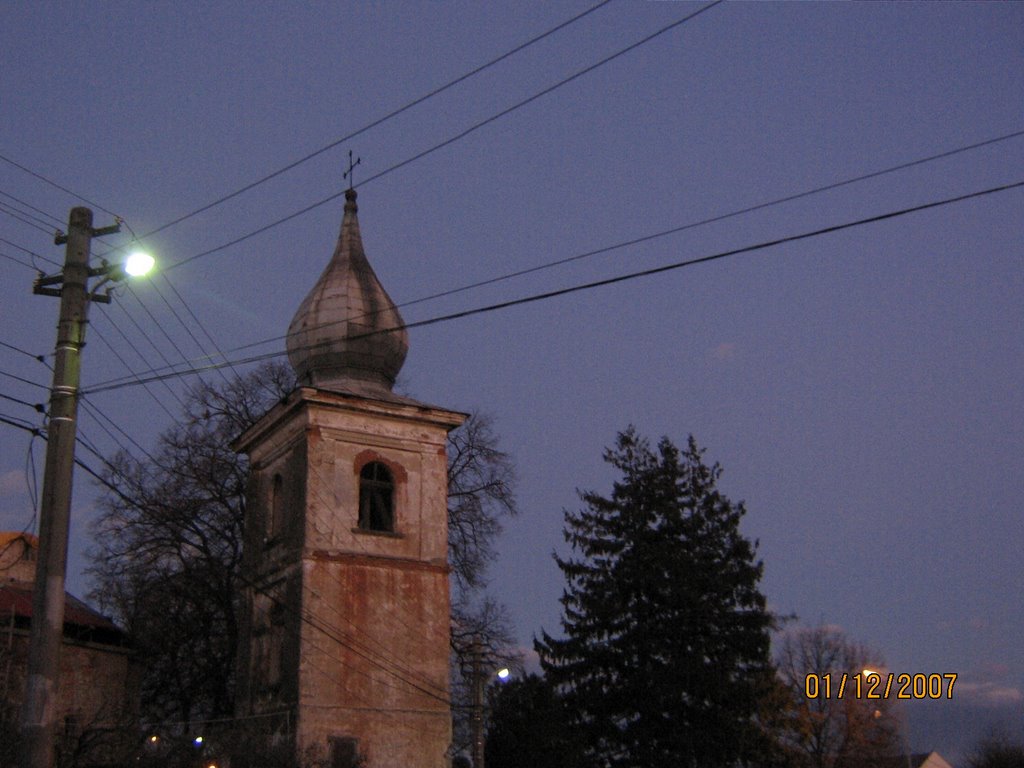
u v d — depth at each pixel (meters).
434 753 35.50
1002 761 71.62
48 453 17.78
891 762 52.28
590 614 41.91
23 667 38.25
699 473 44.19
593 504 43.56
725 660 40.50
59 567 17.25
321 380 39.97
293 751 33.31
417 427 38.84
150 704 46.16
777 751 40.53
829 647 54.94
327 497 36.44
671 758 39.62
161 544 43.16
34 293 19.28
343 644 35.12
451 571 37.75
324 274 41.38
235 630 42.69
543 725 38.16
